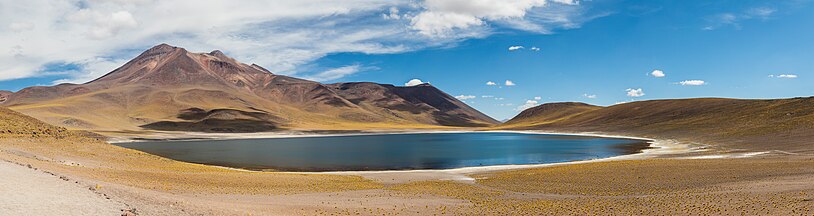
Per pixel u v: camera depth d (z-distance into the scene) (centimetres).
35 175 2802
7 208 1842
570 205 3812
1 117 7169
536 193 4650
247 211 3019
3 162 3303
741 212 3062
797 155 7612
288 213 3164
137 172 4581
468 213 3506
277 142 19362
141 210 2312
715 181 4684
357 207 3666
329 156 11631
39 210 1900
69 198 2219
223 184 4606
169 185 4072
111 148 7212
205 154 12375
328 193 4541
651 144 14150
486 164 9375
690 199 3719
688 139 14550
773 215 2875
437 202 4050
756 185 4131
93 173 3988
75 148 6400
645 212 3350
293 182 5244
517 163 9469
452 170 7600
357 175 6719
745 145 10769
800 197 3291
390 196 4425
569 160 9856
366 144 17538
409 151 13350
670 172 5634
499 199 4266
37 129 7212
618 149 12631
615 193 4434
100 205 2198
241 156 11688
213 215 2656
